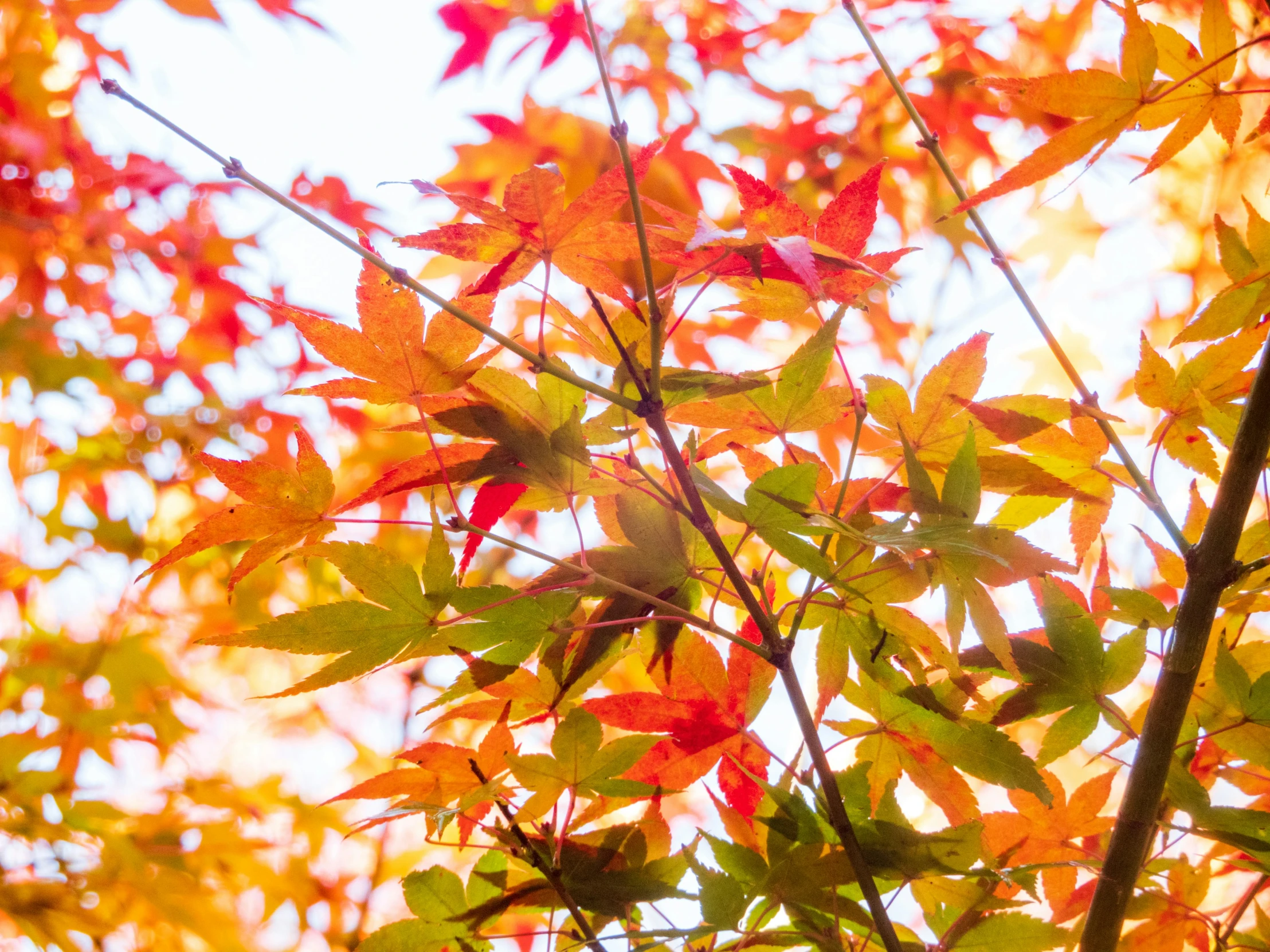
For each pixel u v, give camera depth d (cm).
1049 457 78
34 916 146
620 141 70
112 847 147
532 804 75
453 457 74
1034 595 77
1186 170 147
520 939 86
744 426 76
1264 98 127
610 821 142
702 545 74
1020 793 78
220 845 162
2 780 150
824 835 74
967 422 76
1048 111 76
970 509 73
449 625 73
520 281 73
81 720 171
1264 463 73
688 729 75
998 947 75
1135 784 74
